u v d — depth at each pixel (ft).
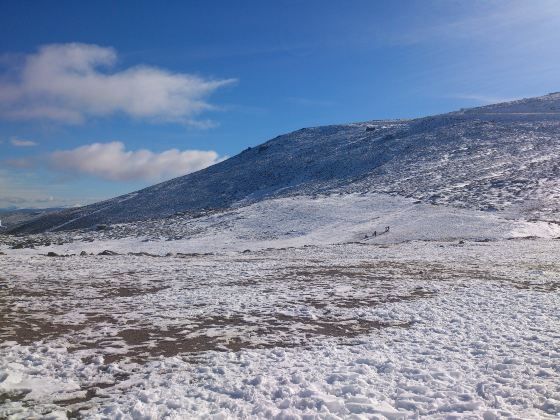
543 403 19.74
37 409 20.10
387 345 29.58
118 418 19.01
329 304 42.19
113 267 71.31
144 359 26.99
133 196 411.75
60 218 398.01
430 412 19.47
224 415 19.06
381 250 98.43
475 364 25.23
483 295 45.21
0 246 177.17
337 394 21.44
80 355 27.71
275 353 28.07
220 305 41.81
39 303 42.91
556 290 47.62
